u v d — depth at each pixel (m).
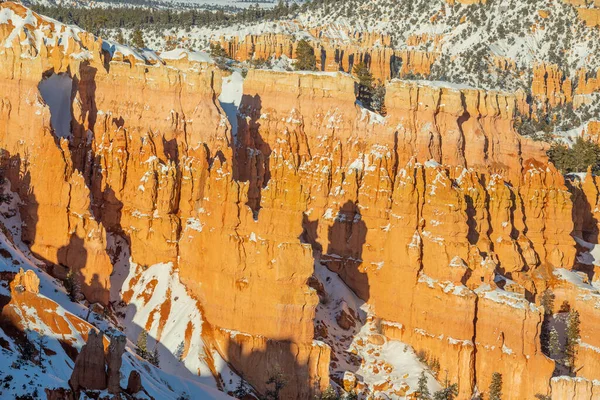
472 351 183.38
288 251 172.38
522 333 182.88
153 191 188.88
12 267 171.38
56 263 182.75
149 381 157.12
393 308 191.00
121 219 191.62
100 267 182.12
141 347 169.88
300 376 171.62
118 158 193.12
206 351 173.25
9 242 179.00
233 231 176.88
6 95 193.25
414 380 179.75
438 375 184.12
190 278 180.75
